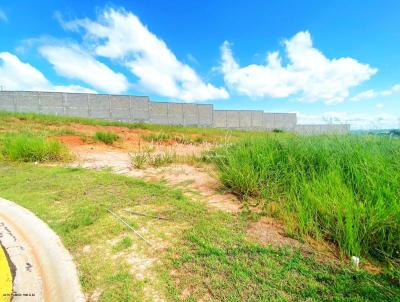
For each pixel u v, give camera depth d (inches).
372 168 120.5
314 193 112.3
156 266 79.4
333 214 96.1
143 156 260.7
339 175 121.7
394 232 83.9
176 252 87.1
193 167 236.5
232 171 158.1
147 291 68.2
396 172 112.0
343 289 65.6
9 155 261.1
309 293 64.5
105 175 199.3
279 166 158.4
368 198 98.9
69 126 574.2
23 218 117.4
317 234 91.7
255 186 143.6
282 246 88.8
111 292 68.4
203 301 63.6
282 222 109.6
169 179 192.2
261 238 95.4
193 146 444.8
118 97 1189.7
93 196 148.1
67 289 70.7
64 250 90.7
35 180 183.5
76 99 1095.0
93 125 644.1
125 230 104.7
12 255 87.4
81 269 79.4
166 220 114.2
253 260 80.2
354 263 77.2
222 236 97.0
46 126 529.0
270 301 62.3
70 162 262.2
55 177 192.4
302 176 132.0
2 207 131.0
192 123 1416.1
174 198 144.1
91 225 109.8
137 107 1242.0
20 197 146.2
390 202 91.9
